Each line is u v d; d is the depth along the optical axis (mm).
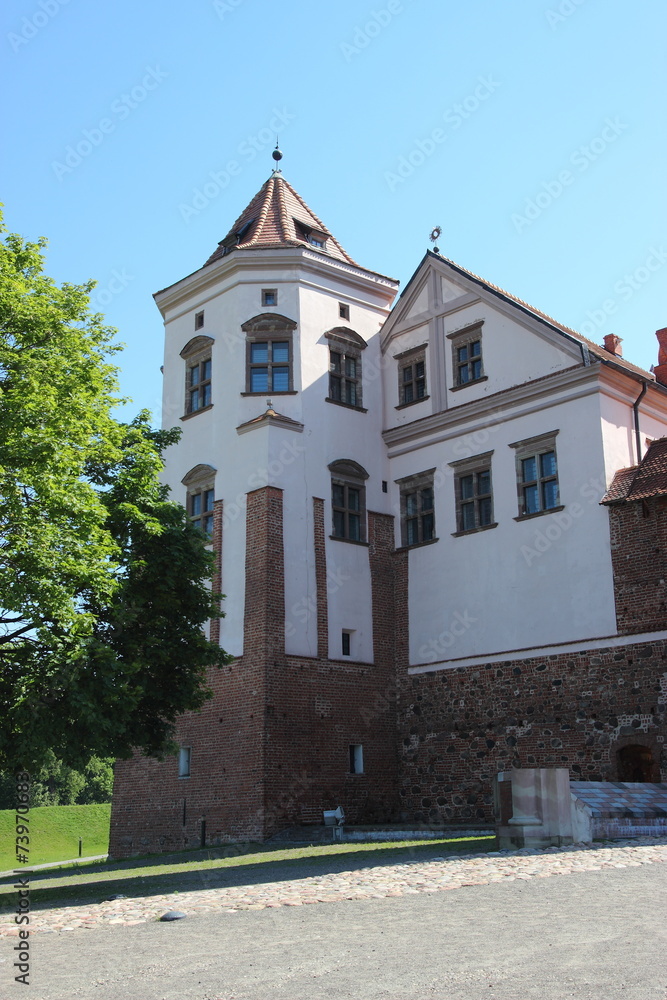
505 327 31594
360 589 32312
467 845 20156
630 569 27000
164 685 21188
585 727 27156
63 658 17344
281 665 29469
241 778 28828
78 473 19266
